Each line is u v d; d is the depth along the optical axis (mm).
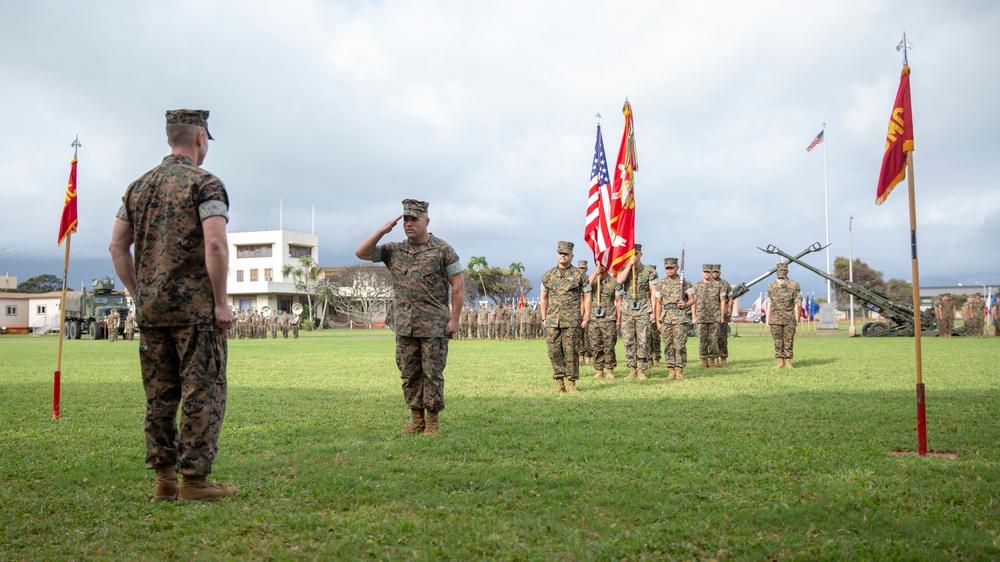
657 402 9797
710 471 5422
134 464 5883
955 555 3562
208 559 3621
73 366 18547
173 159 4773
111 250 4828
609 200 14445
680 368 13539
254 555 3688
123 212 4848
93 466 5797
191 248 4598
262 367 17359
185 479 4699
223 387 4832
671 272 13719
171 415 4777
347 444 6711
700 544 3781
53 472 5605
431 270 7293
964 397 10008
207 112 4988
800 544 3752
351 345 32250
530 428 7531
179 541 3877
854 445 6457
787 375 13953
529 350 25781
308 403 10031
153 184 4691
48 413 9180
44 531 4102
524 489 4906
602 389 11758
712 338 16375
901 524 4047
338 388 12164
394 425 7969
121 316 48562
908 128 6348
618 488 4918
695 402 9758
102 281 50344
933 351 21625
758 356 20500
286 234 90438
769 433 7137
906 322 35156
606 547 3723
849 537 3857
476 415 8586
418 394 7379
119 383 13461
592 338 14250
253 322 47312
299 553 3678
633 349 13898
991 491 4715
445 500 4645
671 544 3775
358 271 81000
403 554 3650
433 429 7348
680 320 13516
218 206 4562
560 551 3678
